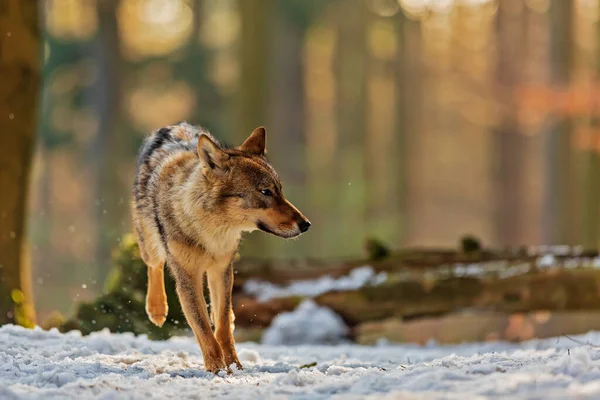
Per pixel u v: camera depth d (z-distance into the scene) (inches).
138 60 1557.6
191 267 278.8
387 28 1772.9
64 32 1539.1
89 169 1544.0
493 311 426.6
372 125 1886.1
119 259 432.5
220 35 1814.7
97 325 418.6
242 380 244.7
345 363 285.3
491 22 1549.0
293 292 441.4
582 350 246.2
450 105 2020.2
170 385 231.5
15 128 430.3
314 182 1583.4
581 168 1211.9
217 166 275.3
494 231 1540.4
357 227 1350.9
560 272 418.6
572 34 1016.2
